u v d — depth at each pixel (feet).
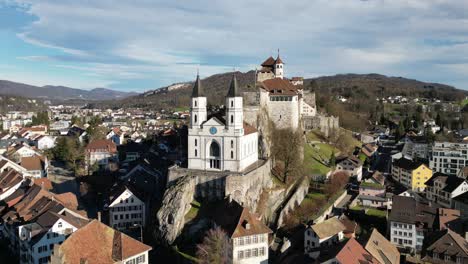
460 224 372.79
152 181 478.18
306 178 476.54
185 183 372.58
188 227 358.43
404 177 579.07
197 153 406.00
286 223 408.46
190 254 331.57
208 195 379.35
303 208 433.48
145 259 253.24
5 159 563.89
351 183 534.37
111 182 536.83
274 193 424.46
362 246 292.20
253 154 441.27
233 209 319.06
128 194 409.49
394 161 635.66
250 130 437.17
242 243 288.30
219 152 399.03
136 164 541.34
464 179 485.56
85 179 546.67
